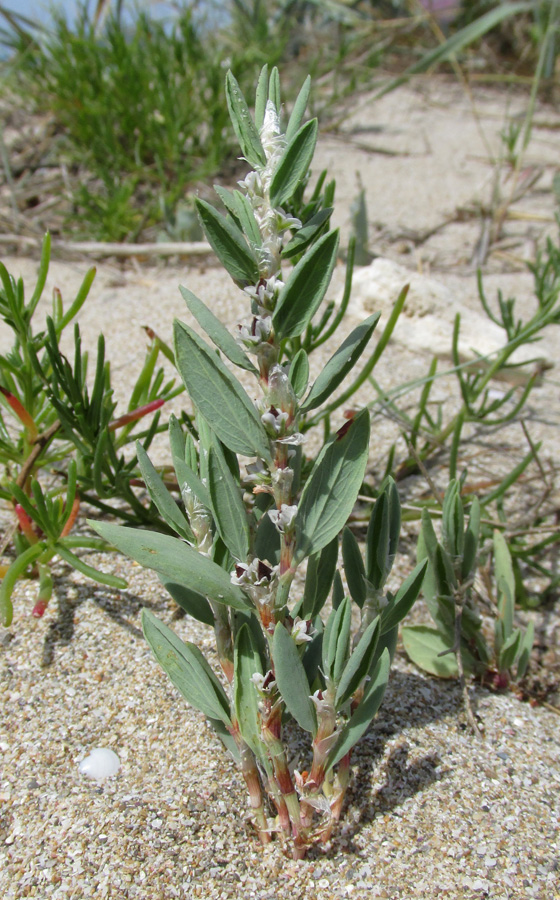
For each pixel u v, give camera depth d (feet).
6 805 0.62
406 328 1.36
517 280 1.56
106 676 0.74
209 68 1.94
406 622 0.85
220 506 0.51
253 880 0.58
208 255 1.61
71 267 1.56
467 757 0.68
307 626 0.57
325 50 2.56
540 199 1.89
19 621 0.79
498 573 0.81
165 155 1.83
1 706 0.71
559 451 1.14
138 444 0.54
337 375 0.49
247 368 0.48
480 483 1.01
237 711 0.55
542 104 2.52
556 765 0.69
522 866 0.59
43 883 0.57
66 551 0.79
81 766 0.66
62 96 1.83
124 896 0.56
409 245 1.67
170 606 0.82
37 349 0.91
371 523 0.58
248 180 0.48
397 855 0.60
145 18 2.02
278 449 0.49
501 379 1.32
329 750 0.54
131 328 1.36
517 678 0.78
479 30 2.16
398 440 1.14
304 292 0.47
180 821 0.61
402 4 2.78
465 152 2.14
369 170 2.01
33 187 1.83
